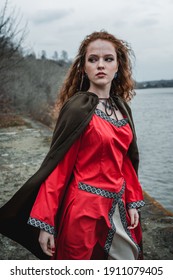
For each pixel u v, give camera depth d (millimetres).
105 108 1796
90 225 1723
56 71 27031
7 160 6691
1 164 6348
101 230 1812
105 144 1703
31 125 11703
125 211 1866
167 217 3607
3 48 13227
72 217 1717
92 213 1719
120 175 1819
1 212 1815
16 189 4844
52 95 24438
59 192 1694
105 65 1788
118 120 1831
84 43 1891
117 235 1812
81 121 1681
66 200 1761
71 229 1725
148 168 9508
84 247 1737
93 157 1726
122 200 1849
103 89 1829
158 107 40719
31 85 23156
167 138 14891
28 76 23484
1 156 7043
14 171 5859
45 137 9312
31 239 1864
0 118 12672
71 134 1675
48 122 13406
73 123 1682
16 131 10477
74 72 1994
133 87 2100
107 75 1794
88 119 1688
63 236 1768
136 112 32500
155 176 8648
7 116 13469
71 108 1708
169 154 11352
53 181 1678
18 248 3100
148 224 3453
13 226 1839
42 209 1640
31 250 1902
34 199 1763
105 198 1746
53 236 1669
